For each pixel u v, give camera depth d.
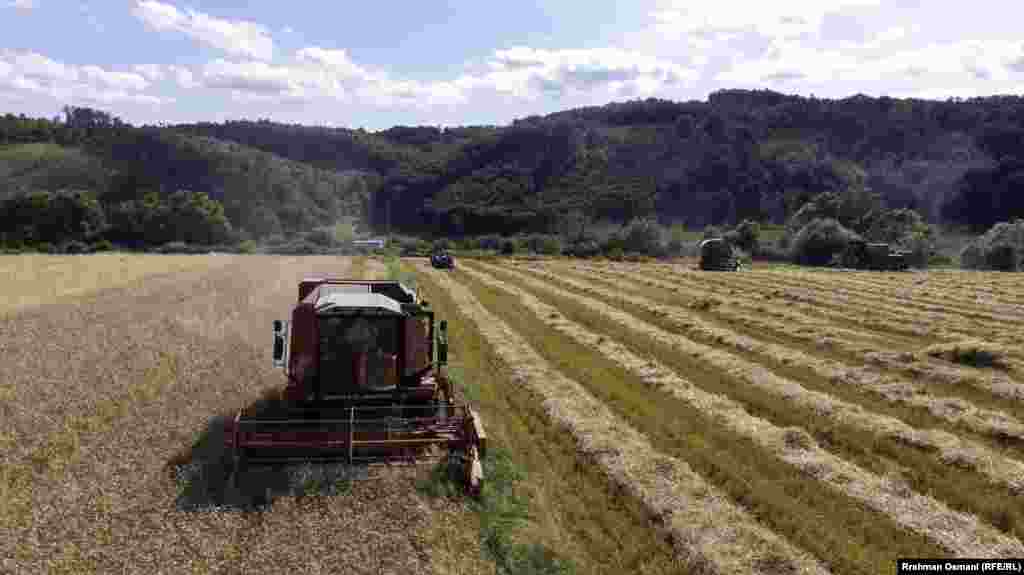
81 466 10.72
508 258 75.12
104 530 8.75
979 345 21.41
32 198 89.62
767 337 25.62
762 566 8.79
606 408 15.34
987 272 64.31
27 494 9.68
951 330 27.05
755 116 186.88
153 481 10.23
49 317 24.05
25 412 13.09
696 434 13.80
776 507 10.47
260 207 114.50
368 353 12.98
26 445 11.52
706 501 10.59
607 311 30.91
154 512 9.28
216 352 18.75
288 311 26.44
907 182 147.12
